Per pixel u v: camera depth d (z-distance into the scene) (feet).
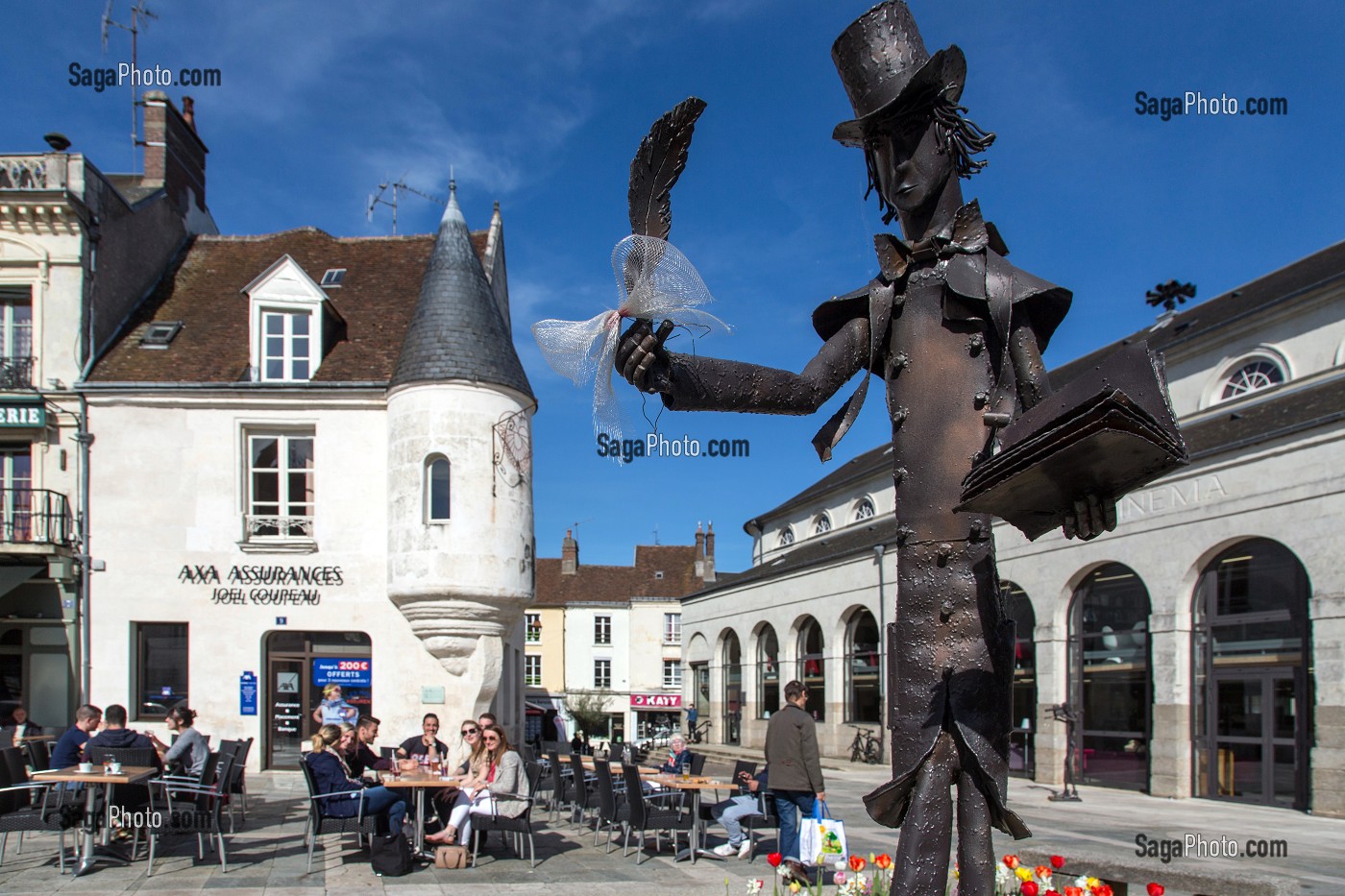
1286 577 56.95
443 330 62.90
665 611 206.08
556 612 205.05
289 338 67.41
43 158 65.87
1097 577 71.26
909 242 11.48
